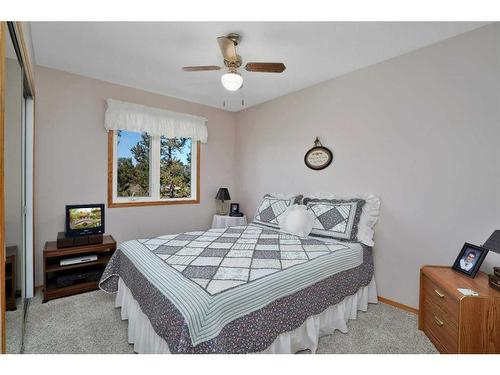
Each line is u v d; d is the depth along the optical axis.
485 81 1.91
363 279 2.28
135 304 1.77
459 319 1.50
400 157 2.39
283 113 3.59
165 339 1.24
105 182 3.13
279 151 3.65
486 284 1.65
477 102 1.95
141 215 3.43
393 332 1.97
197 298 1.25
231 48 1.92
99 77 3.00
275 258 1.89
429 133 2.21
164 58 2.52
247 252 2.04
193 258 1.86
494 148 1.87
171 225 3.72
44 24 1.95
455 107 2.06
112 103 3.09
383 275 2.50
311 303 1.71
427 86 2.22
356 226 2.47
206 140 4.01
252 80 3.05
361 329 2.02
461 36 2.03
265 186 3.89
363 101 2.69
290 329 1.54
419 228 2.27
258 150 4.00
